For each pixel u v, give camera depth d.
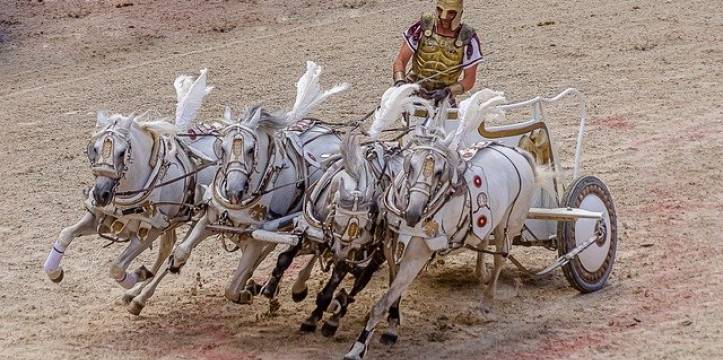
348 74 35.84
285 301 18.84
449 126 18.30
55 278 17.25
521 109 31.84
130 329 17.52
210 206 16.69
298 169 17.44
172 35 41.38
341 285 19.55
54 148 29.61
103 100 33.84
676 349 16.09
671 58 36.97
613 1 45.41
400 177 15.59
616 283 19.36
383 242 16.12
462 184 15.84
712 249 20.84
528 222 18.95
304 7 45.28
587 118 31.12
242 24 42.91
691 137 29.08
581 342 16.59
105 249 22.05
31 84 36.22
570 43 39.16
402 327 17.36
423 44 18.92
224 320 17.88
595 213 17.97
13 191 26.06
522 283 19.48
